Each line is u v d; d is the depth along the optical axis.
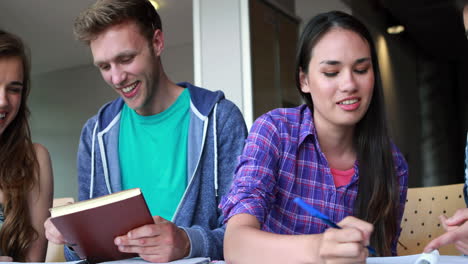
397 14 5.03
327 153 1.34
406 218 1.50
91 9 1.44
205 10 3.32
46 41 6.02
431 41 5.79
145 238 1.09
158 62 1.56
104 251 1.11
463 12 1.20
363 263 0.76
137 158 1.60
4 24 5.53
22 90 1.63
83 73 6.87
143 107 1.57
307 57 1.23
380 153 1.30
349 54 1.17
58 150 7.04
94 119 1.67
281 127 1.31
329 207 1.31
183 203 1.51
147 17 1.49
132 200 1.03
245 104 3.20
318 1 3.47
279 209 1.30
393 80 5.40
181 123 1.60
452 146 6.39
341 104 1.19
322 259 0.77
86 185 1.64
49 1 4.97
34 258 1.58
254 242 0.88
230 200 1.10
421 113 6.33
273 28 3.35
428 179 6.34
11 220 1.54
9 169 1.58
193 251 1.19
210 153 1.56
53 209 1.02
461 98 6.33
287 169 1.29
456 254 1.44
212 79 3.28
